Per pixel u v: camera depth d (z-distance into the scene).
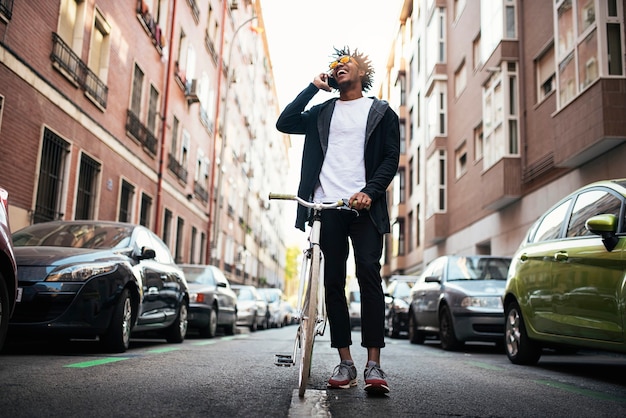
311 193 4.08
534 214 16.20
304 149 4.16
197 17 25.31
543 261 6.25
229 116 35.47
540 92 16.42
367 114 4.04
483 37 19.44
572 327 5.59
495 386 4.59
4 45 10.75
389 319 15.94
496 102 18.09
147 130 19.22
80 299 6.18
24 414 2.84
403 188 37.22
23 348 6.99
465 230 22.41
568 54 13.09
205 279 12.79
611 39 11.56
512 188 17.02
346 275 3.98
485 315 9.00
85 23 14.29
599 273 5.22
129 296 7.05
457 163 24.28
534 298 6.36
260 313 20.45
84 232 7.73
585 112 12.05
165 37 20.95
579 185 13.54
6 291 4.55
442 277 10.44
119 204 17.11
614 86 11.46
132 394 3.51
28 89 11.69
